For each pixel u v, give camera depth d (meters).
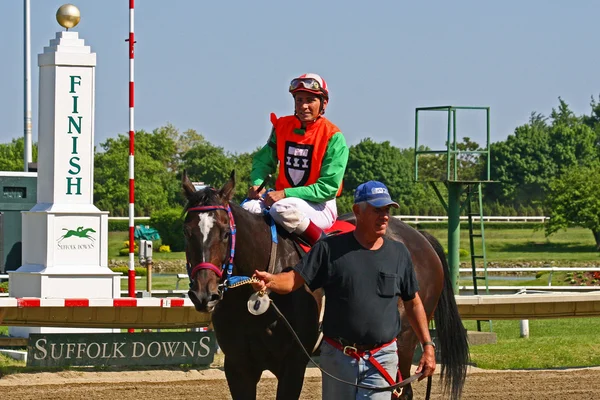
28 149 25.55
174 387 11.20
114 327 12.42
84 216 13.43
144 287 25.14
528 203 95.12
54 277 13.20
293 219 7.70
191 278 6.81
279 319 7.29
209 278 6.70
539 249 52.22
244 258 7.33
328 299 6.55
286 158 8.35
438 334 9.16
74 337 12.09
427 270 8.82
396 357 6.52
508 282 28.55
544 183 95.19
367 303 6.38
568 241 56.28
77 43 13.48
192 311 12.66
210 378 11.70
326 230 8.27
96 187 64.25
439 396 11.11
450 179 16.91
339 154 8.23
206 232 6.78
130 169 14.06
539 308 13.88
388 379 6.40
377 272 6.41
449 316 9.13
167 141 73.75
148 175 66.88
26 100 25.45
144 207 64.31
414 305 6.62
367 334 6.38
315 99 8.24
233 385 7.61
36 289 13.22
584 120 138.75
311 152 8.26
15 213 20.31
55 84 13.36
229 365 7.58
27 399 10.33
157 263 37.25
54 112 13.36
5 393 10.58
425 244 9.00
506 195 95.38
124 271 33.53
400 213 70.69
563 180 54.12
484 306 13.71
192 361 12.52
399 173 86.94
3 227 20.17
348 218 8.82
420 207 72.50
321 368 6.63
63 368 12.02
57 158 13.37
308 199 8.12
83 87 13.48
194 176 65.94
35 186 20.53
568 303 13.93
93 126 13.57
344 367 6.43
